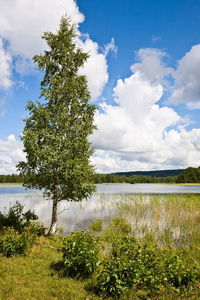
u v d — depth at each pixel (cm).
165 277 473
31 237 773
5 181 12769
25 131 1026
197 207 1677
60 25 1308
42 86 1232
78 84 1221
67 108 1152
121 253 568
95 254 579
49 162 970
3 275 530
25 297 441
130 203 2127
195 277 477
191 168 13238
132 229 1248
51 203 2698
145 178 19125
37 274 564
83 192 1091
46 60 1216
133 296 466
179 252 720
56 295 462
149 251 578
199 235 1070
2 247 687
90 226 1352
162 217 1609
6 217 1157
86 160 1120
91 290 499
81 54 1288
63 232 1206
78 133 1145
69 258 576
